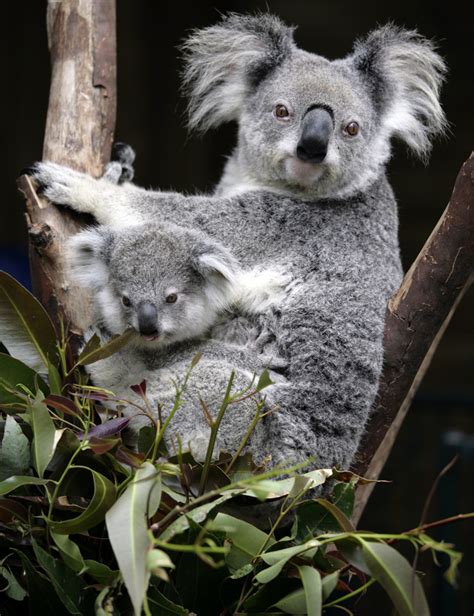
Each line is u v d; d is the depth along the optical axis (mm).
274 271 6199
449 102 14688
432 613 9117
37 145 15000
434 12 14836
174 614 4137
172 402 5500
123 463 4469
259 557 4273
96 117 6328
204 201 6473
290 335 5879
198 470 4465
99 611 4004
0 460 4527
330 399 5652
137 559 3762
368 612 9883
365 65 6844
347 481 4609
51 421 4516
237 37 7031
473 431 10383
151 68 14953
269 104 6688
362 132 6582
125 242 5832
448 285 5480
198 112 7316
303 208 6523
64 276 5766
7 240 14758
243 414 5469
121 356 5773
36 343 5047
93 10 6398
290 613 4230
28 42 15055
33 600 4305
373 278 6273
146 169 14875
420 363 5758
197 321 5836
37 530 4375
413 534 3961
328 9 15102
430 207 14703
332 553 4438
